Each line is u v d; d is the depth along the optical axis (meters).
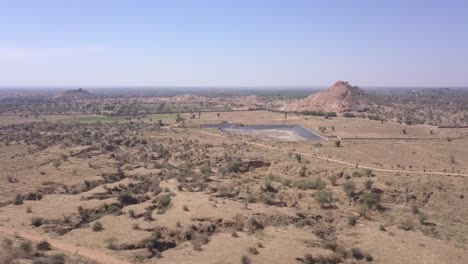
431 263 50.97
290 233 59.00
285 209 69.00
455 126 192.25
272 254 51.09
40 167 102.31
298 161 106.44
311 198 77.12
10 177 89.75
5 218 63.25
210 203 69.94
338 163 106.75
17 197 74.06
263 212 65.81
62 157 112.88
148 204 70.62
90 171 97.69
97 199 74.56
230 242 54.91
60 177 91.81
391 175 91.69
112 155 118.56
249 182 90.69
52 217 63.41
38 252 47.44
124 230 58.41
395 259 51.81
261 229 60.75
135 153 123.31
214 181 89.50
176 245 55.09
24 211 66.69
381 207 74.19
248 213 64.69
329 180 89.69
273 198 76.56
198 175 94.19
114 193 78.94
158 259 50.41
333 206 73.75
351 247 55.25
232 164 101.75
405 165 106.19
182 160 113.69
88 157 115.62
